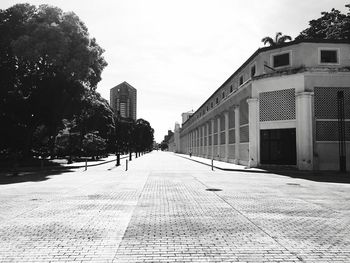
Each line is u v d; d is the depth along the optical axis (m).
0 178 20.33
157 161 47.88
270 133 28.95
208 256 5.45
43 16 30.14
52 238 6.52
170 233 6.92
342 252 5.67
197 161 45.84
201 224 7.76
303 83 26.84
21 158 34.12
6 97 30.45
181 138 126.00
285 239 6.48
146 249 5.82
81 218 8.39
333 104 26.98
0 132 30.81
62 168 29.36
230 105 40.38
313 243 6.20
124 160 52.06
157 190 14.16
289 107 27.88
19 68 31.19
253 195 12.68
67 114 33.28
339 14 44.62
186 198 11.86
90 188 14.88
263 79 29.22
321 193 13.33
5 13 30.58
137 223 7.84
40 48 27.78
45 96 30.23
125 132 104.88
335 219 8.33
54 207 9.98
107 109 59.91
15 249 5.82
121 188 14.87
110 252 5.65
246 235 6.77
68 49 29.58
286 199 11.69
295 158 27.53
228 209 9.70
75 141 48.41
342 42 28.23
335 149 26.64
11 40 29.28
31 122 32.62
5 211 9.34
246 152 33.62
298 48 28.53
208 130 59.25
